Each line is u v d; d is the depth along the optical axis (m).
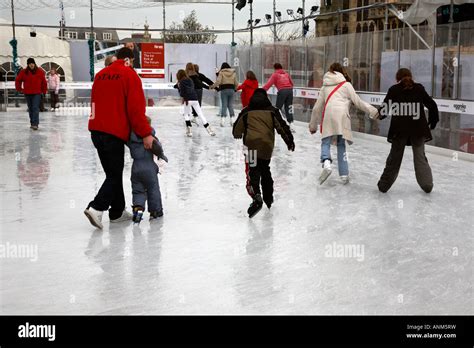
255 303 4.08
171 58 26.95
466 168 9.98
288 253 5.28
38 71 15.86
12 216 6.70
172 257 5.19
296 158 11.03
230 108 17.50
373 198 7.60
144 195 6.50
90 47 25.73
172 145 12.80
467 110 10.91
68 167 9.93
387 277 4.63
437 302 4.11
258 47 22.44
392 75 13.76
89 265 4.97
